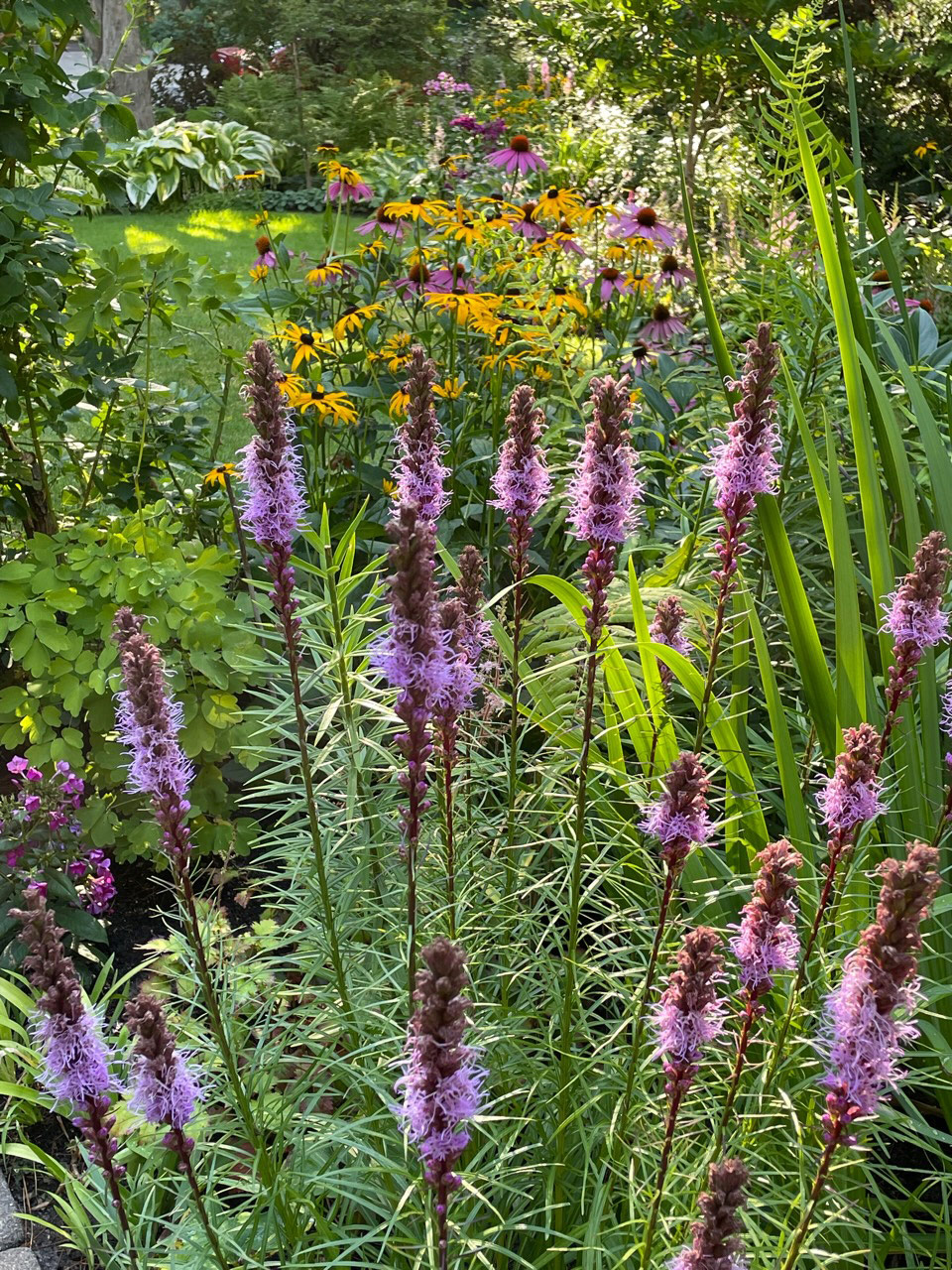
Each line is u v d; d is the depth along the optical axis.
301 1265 1.95
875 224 3.68
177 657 3.73
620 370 4.92
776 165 4.12
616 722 2.75
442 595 3.91
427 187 7.55
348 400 4.48
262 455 2.07
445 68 18.77
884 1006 1.46
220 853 3.80
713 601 3.26
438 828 2.55
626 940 2.72
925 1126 2.18
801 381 3.80
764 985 1.77
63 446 4.95
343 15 18.48
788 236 4.08
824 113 10.62
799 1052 2.17
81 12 4.05
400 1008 2.32
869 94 10.62
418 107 16.25
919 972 2.49
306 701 2.53
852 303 3.14
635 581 2.51
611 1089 2.24
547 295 4.80
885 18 10.98
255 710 2.52
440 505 2.32
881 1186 2.62
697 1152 2.24
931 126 10.66
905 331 3.67
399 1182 2.23
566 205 5.18
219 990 2.61
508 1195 2.29
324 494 4.51
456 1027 1.39
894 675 2.18
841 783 1.90
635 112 9.67
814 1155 2.11
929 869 1.43
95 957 3.44
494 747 3.40
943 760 2.79
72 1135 2.96
